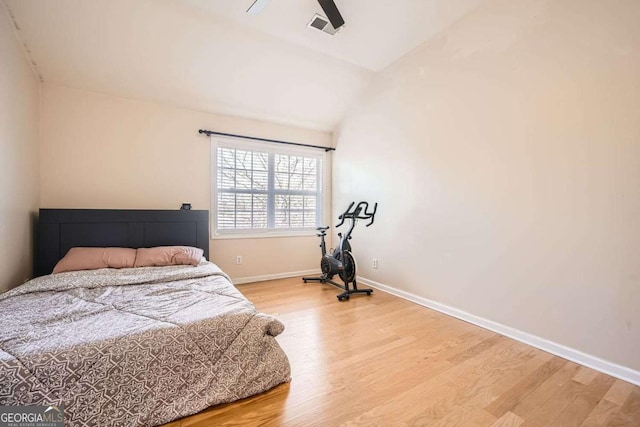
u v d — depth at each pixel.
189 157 3.47
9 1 2.07
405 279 3.25
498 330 2.34
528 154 2.16
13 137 2.21
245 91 3.39
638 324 1.67
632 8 1.68
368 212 3.81
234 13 2.45
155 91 3.13
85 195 2.94
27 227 2.49
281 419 1.34
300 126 4.26
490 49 2.39
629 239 1.71
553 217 2.03
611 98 1.77
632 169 1.69
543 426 1.32
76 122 2.89
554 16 2.01
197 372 1.42
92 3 2.22
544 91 2.07
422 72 3.01
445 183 2.79
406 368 1.80
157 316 1.58
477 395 1.54
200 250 3.13
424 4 2.43
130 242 2.98
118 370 1.26
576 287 1.92
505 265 2.31
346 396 1.52
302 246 4.33
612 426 1.33
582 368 1.83
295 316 2.67
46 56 2.53
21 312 1.61
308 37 2.81
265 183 4.05
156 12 2.38
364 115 3.85
